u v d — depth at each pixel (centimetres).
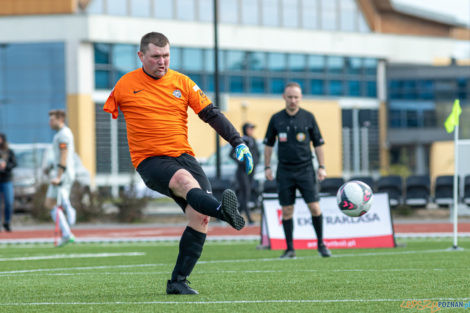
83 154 10262
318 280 1800
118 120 10306
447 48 14225
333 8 13000
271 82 12188
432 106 13675
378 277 1847
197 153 9156
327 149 12550
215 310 1334
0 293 1648
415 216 5616
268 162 2616
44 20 10481
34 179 5700
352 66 12962
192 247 1530
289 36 12262
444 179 5394
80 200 5462
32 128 10538
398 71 13488
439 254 2580
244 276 1925
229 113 11756
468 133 13788
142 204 5519
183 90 1529
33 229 4897
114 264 2414
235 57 11850
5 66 10550
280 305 1388
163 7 11450
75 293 1631
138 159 1516
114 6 11106
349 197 2088
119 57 10712
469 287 1631
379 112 13250
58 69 10488
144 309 1357
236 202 1316
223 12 11981
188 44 11362
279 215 3047
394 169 7356
